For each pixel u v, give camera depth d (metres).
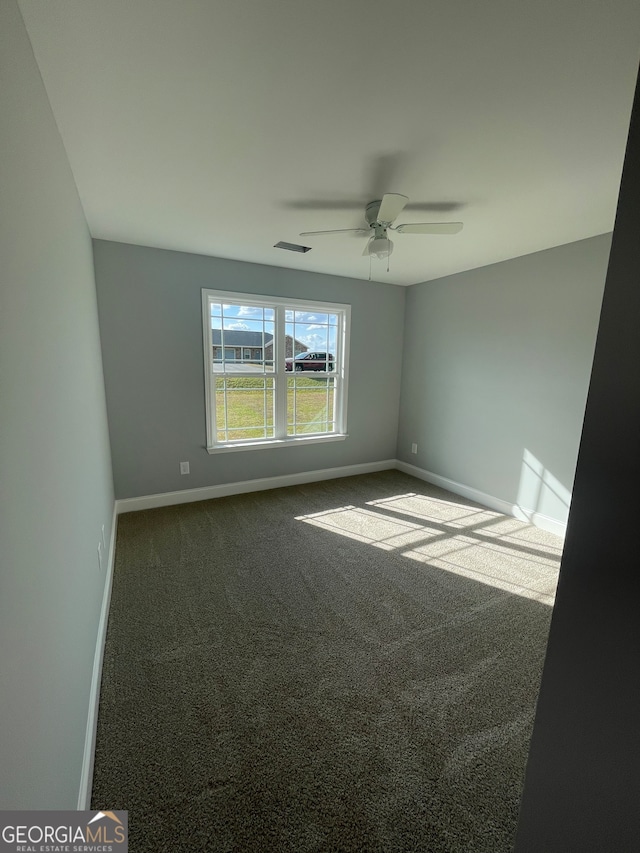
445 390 4.17
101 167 1.81
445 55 1.16
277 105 1.39
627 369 0.61
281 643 1.85
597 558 0.67
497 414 3.61
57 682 0.99
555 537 3.08
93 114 1.43
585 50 1.13
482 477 3.79
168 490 3.61
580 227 2.58
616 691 0.64
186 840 1.06
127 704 1.49
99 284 3.04
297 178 1.93
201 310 3.47
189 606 2.13
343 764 1.28
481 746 1.35
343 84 1.28
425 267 3.70
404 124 1.50
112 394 3.23
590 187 2.00
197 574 2.46
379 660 1.75
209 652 1.78
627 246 0.60
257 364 3.93
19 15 0.97
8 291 0.79
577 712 0.71
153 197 2.15
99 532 2.10
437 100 1.36
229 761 1.28
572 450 3.02
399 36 1.09
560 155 1.70
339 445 4.54
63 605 1.12
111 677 1.63
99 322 3.06
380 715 1.47
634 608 0.61
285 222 2.55
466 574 2.51
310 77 1.25
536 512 3.30
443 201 2.18
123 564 2.57
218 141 1.62
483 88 1.30
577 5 0.99
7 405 0.74
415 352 4.56
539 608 2.16
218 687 1.58
